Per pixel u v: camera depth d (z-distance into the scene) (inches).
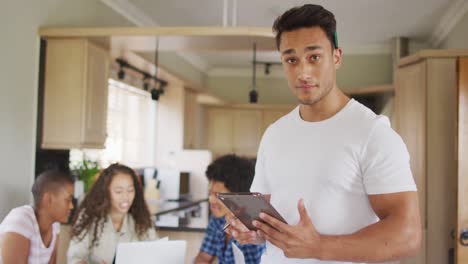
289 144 54.1
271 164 55.6
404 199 45.9
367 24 226.5
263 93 323.6
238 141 310.7
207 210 211.5
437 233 137.6
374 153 47.8
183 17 210.5
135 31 136.3
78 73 137.6
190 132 262.7
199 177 242.4
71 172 148.7
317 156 51.2
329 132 51.1
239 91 325.4
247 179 95.0
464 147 125.3
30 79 134.9
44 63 139.0
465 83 126.2
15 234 84.0
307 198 51.3
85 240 93.6
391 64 269.4
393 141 47.8
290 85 51.2
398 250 43.6
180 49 154.4
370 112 50.6
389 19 217.6
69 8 152.6
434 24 224.1
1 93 124.1
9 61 126.6
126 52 165.5
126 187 95.7
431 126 139.9
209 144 310.7
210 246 94.8
